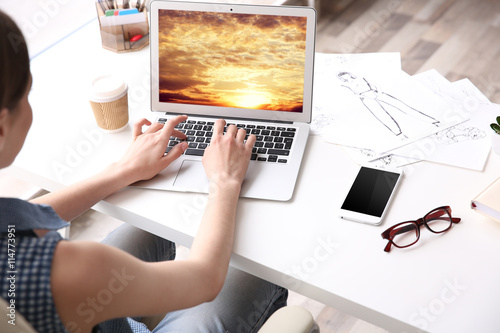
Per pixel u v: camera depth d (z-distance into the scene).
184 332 1.03
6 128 0.65
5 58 0.61
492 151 1.15
